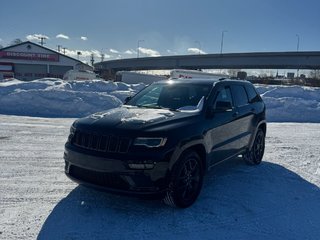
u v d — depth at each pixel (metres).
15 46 55.22
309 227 4.06
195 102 5.14
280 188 5.41
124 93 17.50
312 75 75.94
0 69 54.75
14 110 13.57
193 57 77.19
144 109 5.02
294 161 7.25
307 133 11.34
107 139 4.07
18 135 8.75
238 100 6.08
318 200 4.96
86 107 14.32
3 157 6.56
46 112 13.69
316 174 6.30
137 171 3.90
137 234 3.71
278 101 17.17
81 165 4.20
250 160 6.62
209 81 5.70
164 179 4.01
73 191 4.88
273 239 3.73
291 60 65.06
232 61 72.38
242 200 4.81
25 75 56.34
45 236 3.59
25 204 4.37
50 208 4.28
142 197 3.96
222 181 5.63
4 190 4.82
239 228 3.96
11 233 3.62
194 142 4.38
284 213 4.44
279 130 11.88
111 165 3.95
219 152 5.20
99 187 4.09
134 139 3.98
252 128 6.41
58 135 9.01
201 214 4.28
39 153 7.01
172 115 4.60
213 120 4.97
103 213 4.19
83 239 3.56
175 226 3.93
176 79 6.10
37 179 5.35
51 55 57.28
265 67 69.38
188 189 4.47
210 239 3.68
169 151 4.03
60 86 18.58
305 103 17.05
